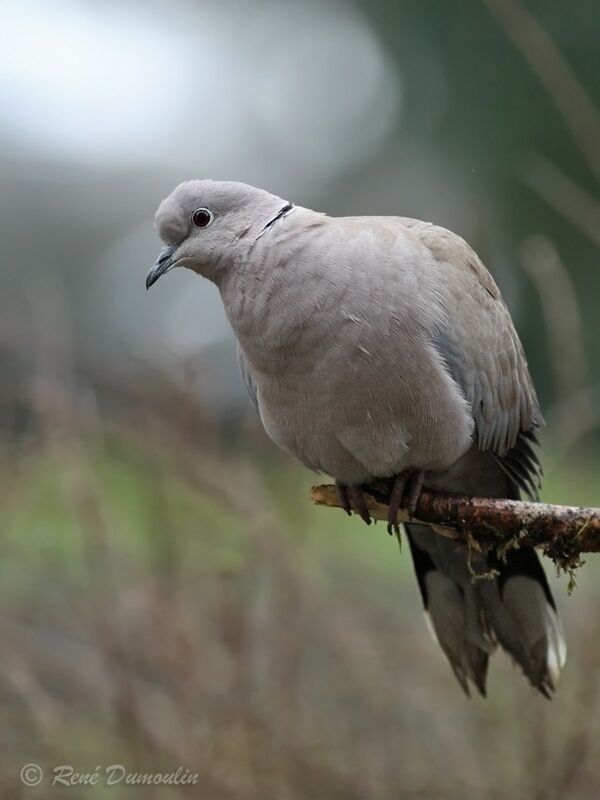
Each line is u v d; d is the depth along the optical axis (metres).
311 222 8.47
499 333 9.19
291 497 12.59
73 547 12.76
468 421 8.75
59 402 11.48
